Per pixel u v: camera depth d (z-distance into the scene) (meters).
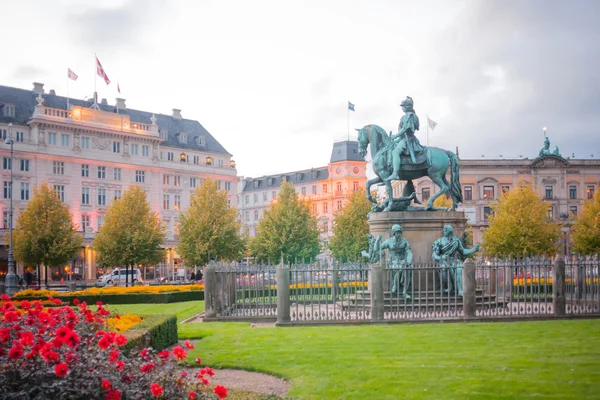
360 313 20.48
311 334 16.41
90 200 76.19
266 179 121.38
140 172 82.25
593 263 20.19
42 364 7.13
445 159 22.48
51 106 76.62
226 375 11.80
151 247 56.25
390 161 22.34
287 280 18.78
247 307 23.48
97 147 77.19
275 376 11.65
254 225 121.38
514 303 23.84
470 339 14.95
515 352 13.09
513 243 49.59
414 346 14.06
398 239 20.91
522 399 9.27
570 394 9.51
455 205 22.86
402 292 21.00
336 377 11.07
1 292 48.44
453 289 21.08
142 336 12.23
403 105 22.56
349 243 57.75
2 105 71.31
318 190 111.38
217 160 94.62
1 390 6.75
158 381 7.37
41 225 53.53
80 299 31.83
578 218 57.84
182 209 87.00
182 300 33.47
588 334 15.64
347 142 107.69
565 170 86.75
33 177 70.94
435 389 9.98
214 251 55.88
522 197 51.16
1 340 7.36
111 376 7.07
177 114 95.56
